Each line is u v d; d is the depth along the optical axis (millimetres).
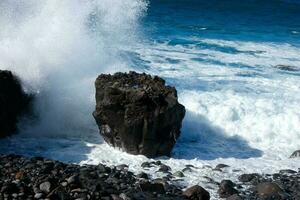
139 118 11312
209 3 37406
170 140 11641
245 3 39562
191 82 16203
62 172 9719
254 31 28172
